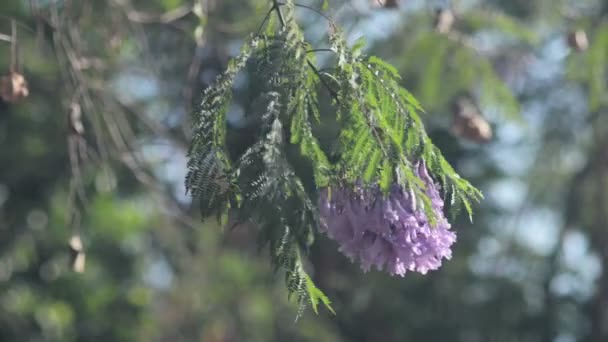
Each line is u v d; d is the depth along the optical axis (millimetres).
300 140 5266
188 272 20438
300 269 5219
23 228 16781
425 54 12016
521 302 20891
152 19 11359
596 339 21172
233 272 20938
